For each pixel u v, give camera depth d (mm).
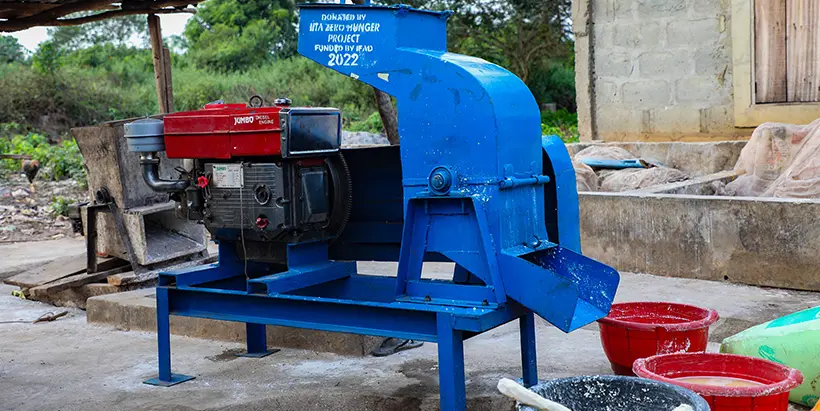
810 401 4316
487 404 4555
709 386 3566
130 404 4840
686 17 10789
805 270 6871
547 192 4535
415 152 4172
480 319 3867
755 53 10195
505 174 3990
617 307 5094
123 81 34375
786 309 6270
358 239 5387
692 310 4961
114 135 7535
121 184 7609
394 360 5496
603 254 8102
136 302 6848
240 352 5891
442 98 4055
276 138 4535
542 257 4500
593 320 4207
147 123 4992
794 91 9984
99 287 7699
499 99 3982
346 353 5664
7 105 29062
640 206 7793
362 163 5309
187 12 10922
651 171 9539
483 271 4023
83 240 11945
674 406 3262
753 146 8938
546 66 33406
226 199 4816
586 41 11703
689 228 7508
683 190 8586
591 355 5402
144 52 42656
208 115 4766
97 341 6465
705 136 10812
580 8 11672
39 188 16969
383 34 4215
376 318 4309
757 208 7082
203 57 38281
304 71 35438
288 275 4711
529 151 4227
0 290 8719
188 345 6191
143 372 5516
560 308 3795
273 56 39812
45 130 29453
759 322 5887
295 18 41719
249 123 4605
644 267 7832
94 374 5527
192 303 5102
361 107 32500
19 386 5320
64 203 14336
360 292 5238
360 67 4297
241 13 40625
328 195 4914
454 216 4098
